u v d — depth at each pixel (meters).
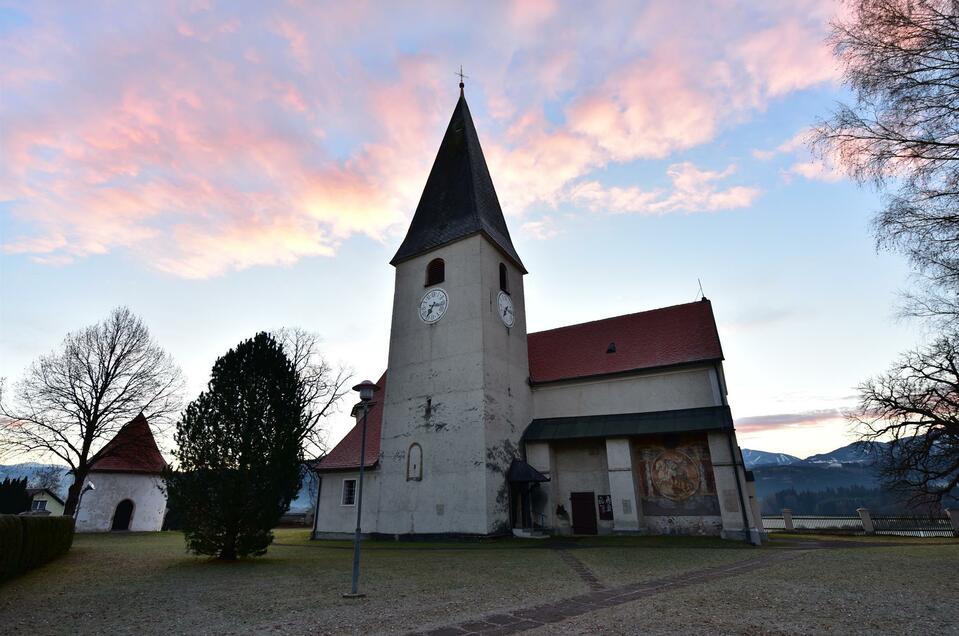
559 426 26.08
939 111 10.55
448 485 22.84
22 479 38.75
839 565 13.20
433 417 24.45
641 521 22.56
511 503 23.38
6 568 12.16
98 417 35.56
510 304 28.31
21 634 7.34
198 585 11.49
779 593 9.55
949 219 10.66
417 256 28.75
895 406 27.83
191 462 15.98
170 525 41.56
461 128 33.34
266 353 17.20
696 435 22.95
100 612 8.75
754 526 23.11
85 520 37.25
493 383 24.39
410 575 12.70
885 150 11.09
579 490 24.86
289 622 7.93
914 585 9.98
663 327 28.08
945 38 10.14
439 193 31.14
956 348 24.80
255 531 16.14
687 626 7.25
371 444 27.16
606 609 8.52
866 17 10.83
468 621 7.85
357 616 8.29
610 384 26.59
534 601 9.34
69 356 35.75
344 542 23.91
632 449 23.89
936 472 26.22
